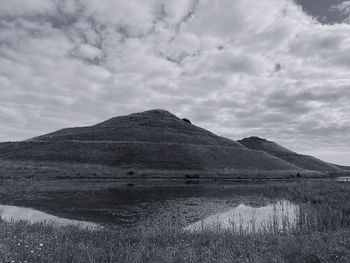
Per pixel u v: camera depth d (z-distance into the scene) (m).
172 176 77.94
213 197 38.00
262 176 96.81
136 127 137.88
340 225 17.25
